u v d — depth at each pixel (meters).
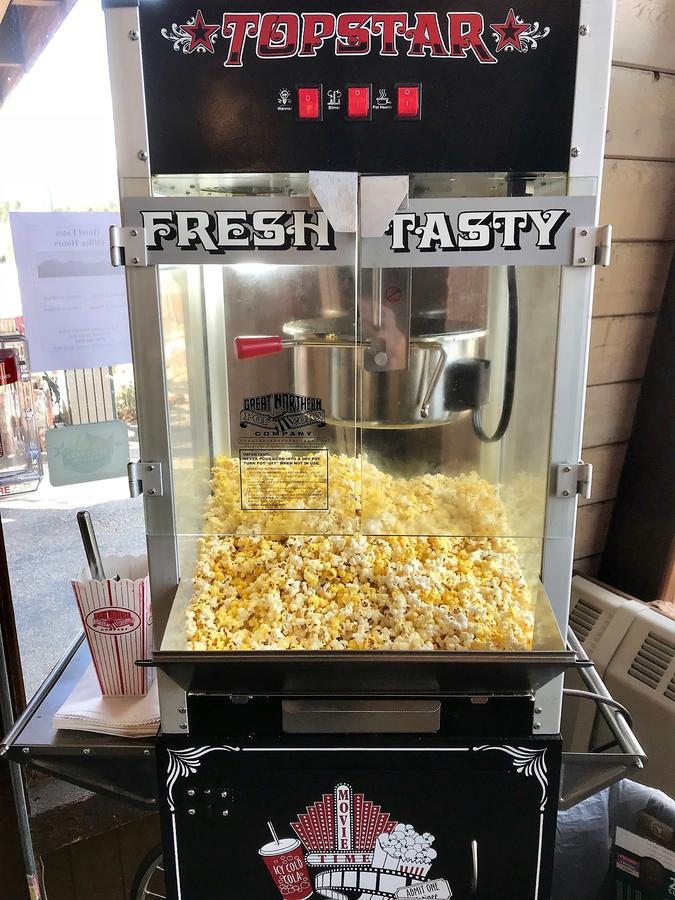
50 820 1.32
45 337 1.24
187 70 0.78
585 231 0.81
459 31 0.76
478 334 0.87
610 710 1.04
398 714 0.89
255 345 0.88
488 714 0.90
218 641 0.88
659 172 1.40
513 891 0.97
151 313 0.85
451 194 0.86
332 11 0.76
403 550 0.93
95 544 1.06
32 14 1.12
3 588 1.29
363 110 0.78
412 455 0.92
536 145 0.79
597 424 1.52
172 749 0.91
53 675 1.13
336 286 0.86
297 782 0.92
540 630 0.89
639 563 1.53
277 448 0.92
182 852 0.96
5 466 1.25
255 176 0.82
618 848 1.21
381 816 0.93
